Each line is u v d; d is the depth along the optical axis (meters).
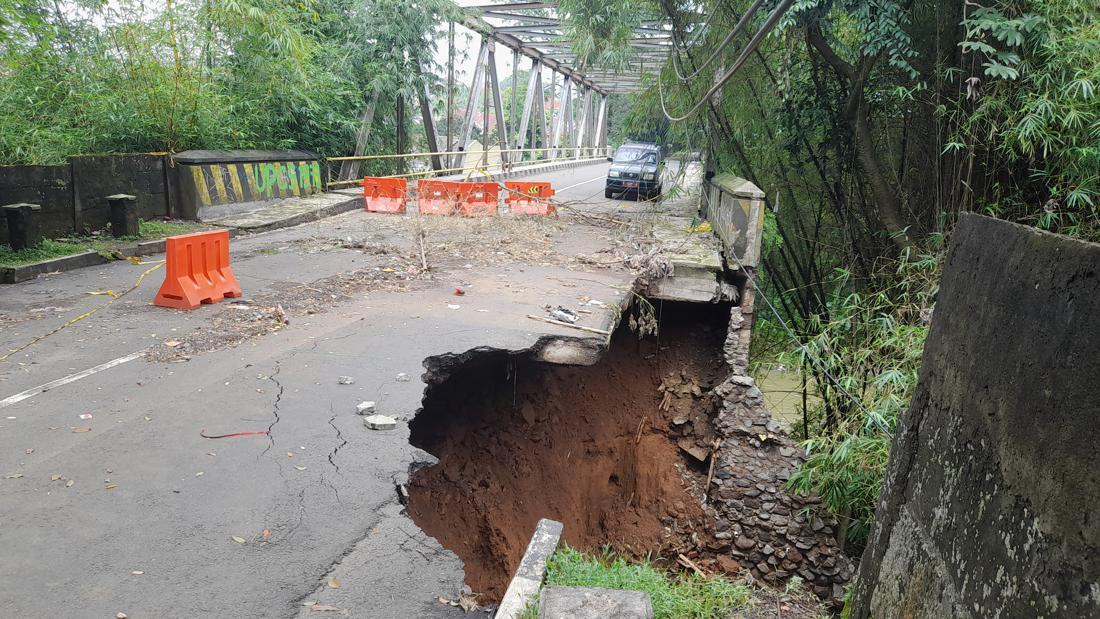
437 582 3.64
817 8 8.91
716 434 8.23
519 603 3.44
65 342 6.66
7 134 11.22
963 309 3.41
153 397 5.51
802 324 12.18
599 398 9.14
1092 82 6.86
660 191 17.88
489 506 7.02
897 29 8.21
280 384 5.86
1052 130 7.36
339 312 7.98
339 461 4.69
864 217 10.99
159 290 8.33
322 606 3.36
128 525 3.86
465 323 7.63
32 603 3.22
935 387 3.67
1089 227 7.46
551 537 4.15
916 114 9.70
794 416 11.75
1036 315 2.60
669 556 7.33
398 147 22.12
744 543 6.92
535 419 8.24
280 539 3.84
